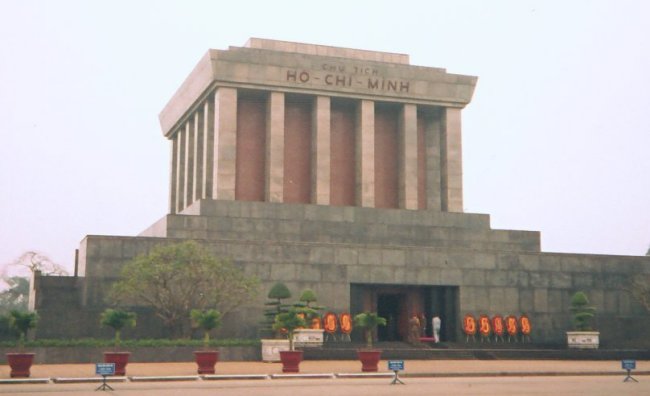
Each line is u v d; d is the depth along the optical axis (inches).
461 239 2209.6
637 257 2212.1
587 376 1283.2
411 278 2004.2
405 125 2287.2
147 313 1801.2
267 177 2159.2
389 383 1083.3
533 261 2110.0
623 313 2167.8
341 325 1870.1
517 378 1227.9
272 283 1902.1
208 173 2213.3
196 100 2329.0
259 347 1590.8
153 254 1692.9
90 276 1795.0
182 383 1073.5
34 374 1193.4
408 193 2252.7
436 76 2305.6
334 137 2294.5
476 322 1996.8
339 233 2116.1
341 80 2224.4
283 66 2177.7
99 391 933.2
